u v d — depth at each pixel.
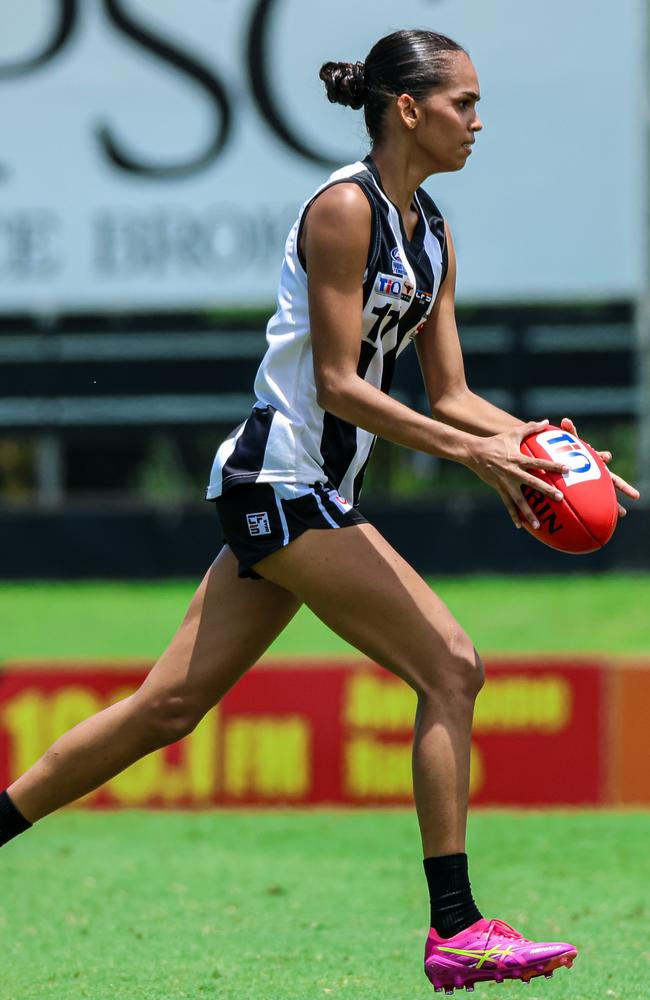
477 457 10.84
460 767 10.85
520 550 37.66
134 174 39.00
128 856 19.52
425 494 42.09
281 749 22.73
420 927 15.39
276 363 11.25
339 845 20.16
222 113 38.72
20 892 17.31
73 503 38.91
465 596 36.25
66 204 39.16
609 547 37.59
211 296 39.03
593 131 38.34
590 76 38.25
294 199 38.72
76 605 36.41
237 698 22.78
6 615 35.62
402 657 10.95
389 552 10.99
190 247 38.97
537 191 38.56
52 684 22.77
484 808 22.69
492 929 10.76
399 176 11.30
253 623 11.58
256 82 38.62
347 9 38.34
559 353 38.69
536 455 11.20
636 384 38.44
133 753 11.73
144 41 38.78
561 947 10.58
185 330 39.12
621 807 22.53
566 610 34.78
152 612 35.66
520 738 22.64
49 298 39.28
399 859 19.22
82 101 38.97
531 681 22.66
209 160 38.81
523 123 38.50
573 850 19.59
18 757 22.72
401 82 11.16
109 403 39.41
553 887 17.41
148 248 39.06
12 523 38.31
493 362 38.97
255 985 12.87
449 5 38.38
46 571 38.34
